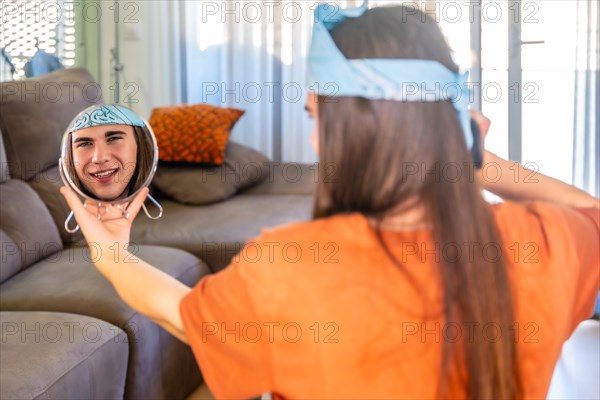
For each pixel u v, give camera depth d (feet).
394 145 2.21
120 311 6.31
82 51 12.70
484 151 2.82
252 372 2.28
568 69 11.75
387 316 2.20
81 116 2.85
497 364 2.22
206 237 8.50
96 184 2.84
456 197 2.23
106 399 5.68
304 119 12.55
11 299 6.53
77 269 7.25
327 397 2.24
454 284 2.20
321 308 2.20
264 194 10.71
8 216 7.50
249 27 12.44
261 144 12.73
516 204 2.53
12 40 12.35
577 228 2.48
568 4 11.59
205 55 12.70
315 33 2.28
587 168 11.75
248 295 2.24
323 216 2.33
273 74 12.53
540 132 11.93
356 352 2.21
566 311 2.38
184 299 2.41
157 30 12.71
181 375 7.22
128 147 2.88
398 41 2.25
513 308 2.26
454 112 2.26
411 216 2.25
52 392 4.96
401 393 2.22
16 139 8.41
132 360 6.21
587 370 5.66
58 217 8.38
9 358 5.11
